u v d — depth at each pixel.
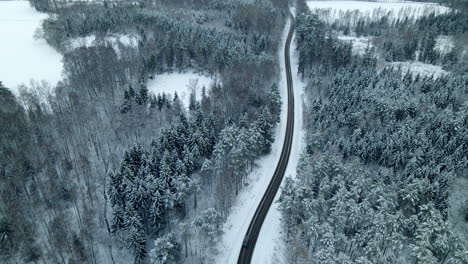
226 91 119.25
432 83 122.62
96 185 88.50
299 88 142.25
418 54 165.75
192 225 71.75
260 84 130.38
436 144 89.94
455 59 150.88
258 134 92.69
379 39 177.50
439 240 62.41
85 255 69.12
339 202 67.75
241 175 88.06
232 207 83.12
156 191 73.00
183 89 137.25
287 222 72.81
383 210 66.62
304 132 112.94
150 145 98.19
